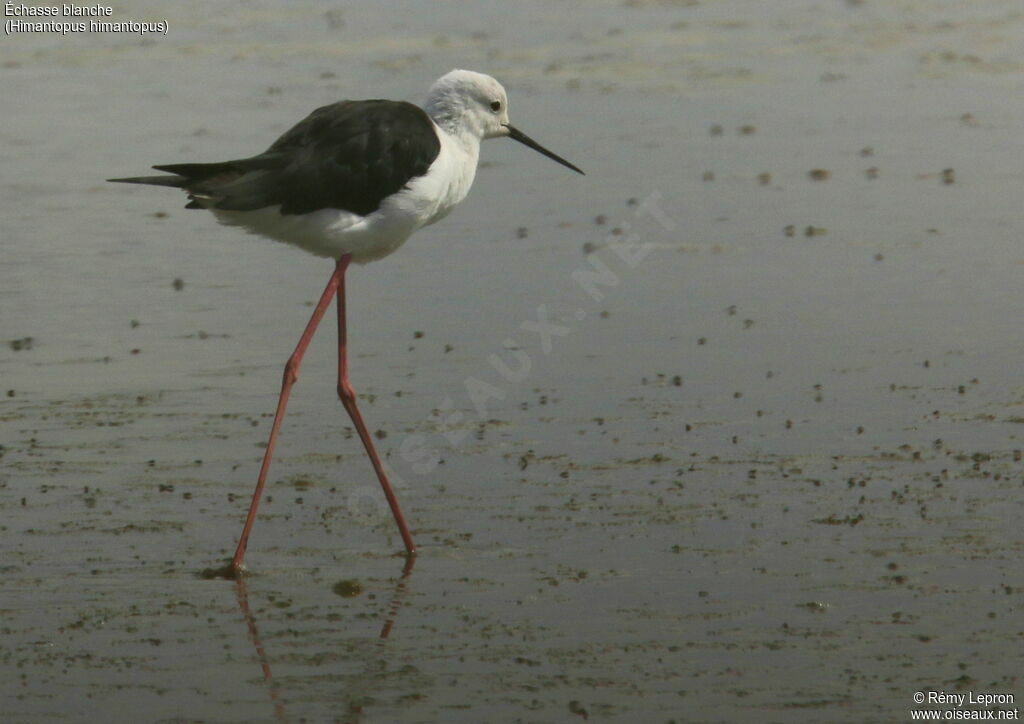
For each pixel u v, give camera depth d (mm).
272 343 11977
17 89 19531
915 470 9305
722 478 9305
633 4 24672
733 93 19016
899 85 19203
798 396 10617
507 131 9781
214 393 10930
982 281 12836
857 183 15508
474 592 7957
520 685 6926
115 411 10555
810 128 17453
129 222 15078
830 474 9297
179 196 16094
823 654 7188
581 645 7316
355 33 22469
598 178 15883
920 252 13586
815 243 13922
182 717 6637
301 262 14086
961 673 6973
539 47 21500
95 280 13461
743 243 13977
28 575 8141
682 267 13469
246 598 7922
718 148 16766
